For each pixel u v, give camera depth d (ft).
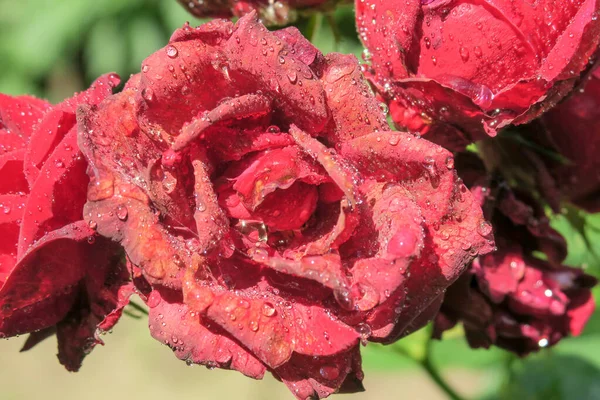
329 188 0.71
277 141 0.70
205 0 0.90
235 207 0.71
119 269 0.77
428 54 0.75
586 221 0.94
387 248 0.68
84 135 0.70
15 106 0.80
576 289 0.87
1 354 3.07
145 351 3.03
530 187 0.84
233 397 2.75
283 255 0.72
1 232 0.76
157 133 0.71
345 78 0.71
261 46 0.69
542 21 0.72
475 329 0.86
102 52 2.72
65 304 0.79
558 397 1.04
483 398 1.10
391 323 0.70
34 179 0.74
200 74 0.70
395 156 0.70
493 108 0.75
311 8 0.88
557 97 0.74
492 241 0.71
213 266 0.71
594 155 0.84
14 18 2.82
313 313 0.70
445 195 0.70
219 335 0.71
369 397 2.70
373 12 0.76
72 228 0.73
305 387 0.71
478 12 0.73
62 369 2.98
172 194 0.70
